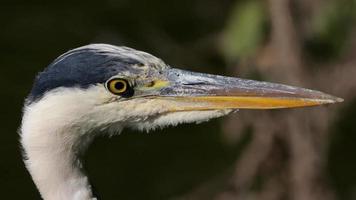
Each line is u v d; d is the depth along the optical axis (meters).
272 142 12.00
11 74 15.00
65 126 7.91
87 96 7.93
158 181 14.39
